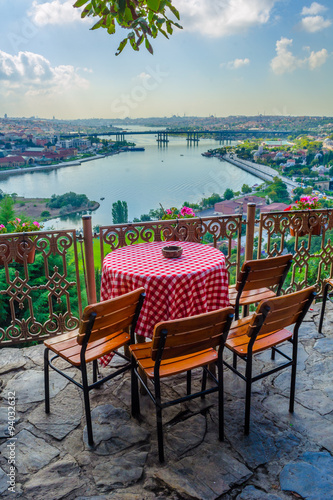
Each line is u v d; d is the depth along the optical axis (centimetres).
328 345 334
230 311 196
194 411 247
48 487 188
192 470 197
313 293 221
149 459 205
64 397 266
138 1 228
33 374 297
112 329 215
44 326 351
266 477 192
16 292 336
